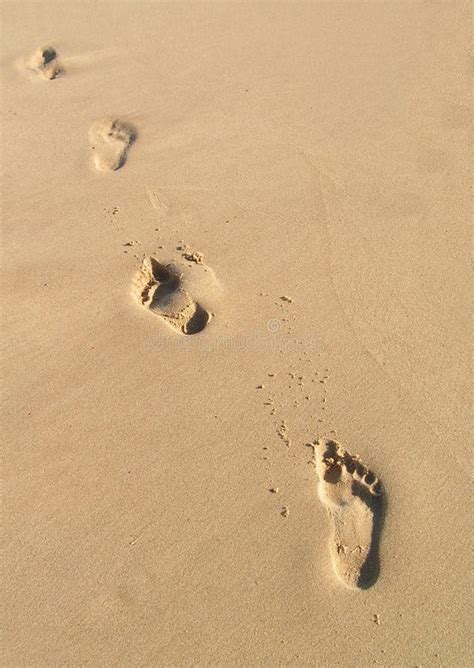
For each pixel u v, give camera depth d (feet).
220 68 6.37
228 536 4.54
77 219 5.60
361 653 4.32
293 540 4.51
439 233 5.43
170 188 5.69
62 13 6.84
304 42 6.50
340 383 4.90
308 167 5.76
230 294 5.20
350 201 5.59
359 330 5.07
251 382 4.92
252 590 4.43
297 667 4.30
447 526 4.53
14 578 4.52
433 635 4.34
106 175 5.79
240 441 4.76
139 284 5.24
